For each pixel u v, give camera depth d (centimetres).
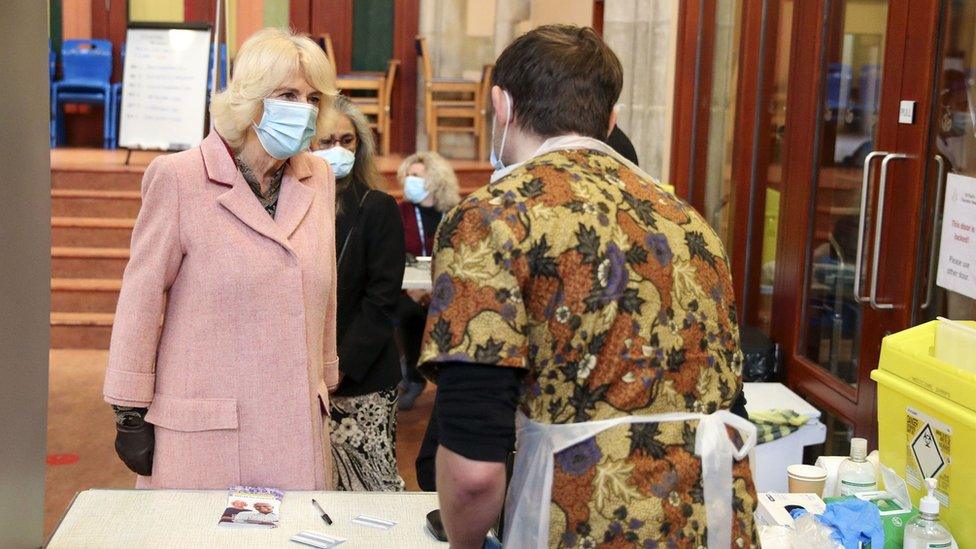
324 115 252
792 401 353
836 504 220
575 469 143
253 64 233
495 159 166
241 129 237
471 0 1059
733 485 152
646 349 145
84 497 212
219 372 238
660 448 145
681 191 547
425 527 203
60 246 759
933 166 282
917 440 216
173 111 865
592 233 145
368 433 305
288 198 247
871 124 323
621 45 579
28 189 176
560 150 154
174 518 204
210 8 1037
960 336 215
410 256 538
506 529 149
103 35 1029
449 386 142
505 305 141
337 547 194
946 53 276
